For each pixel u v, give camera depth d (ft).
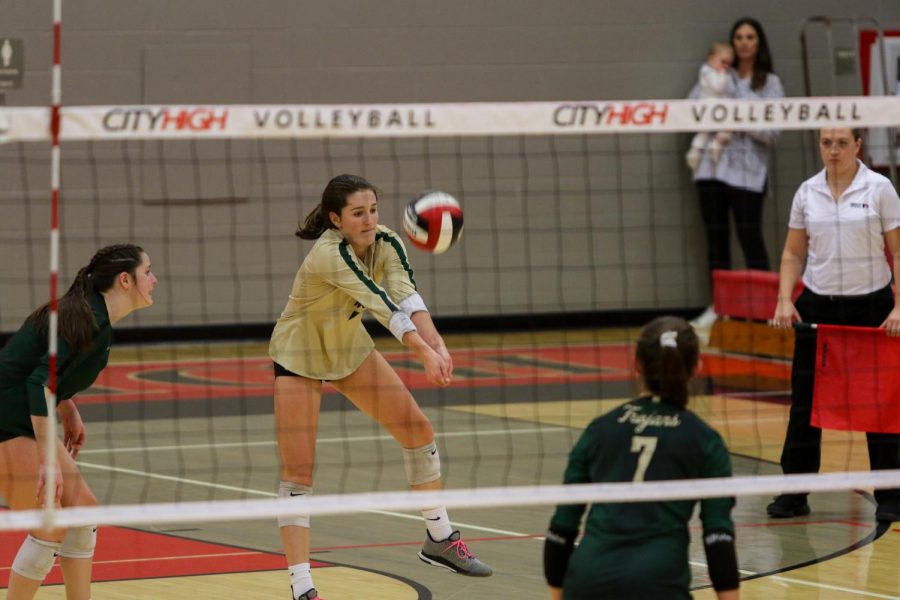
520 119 22.74
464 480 39.63
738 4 79.30
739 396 55.16
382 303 26.40
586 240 78.69
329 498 21.26
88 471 41.29
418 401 55.06
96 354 24.85
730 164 76.54
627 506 18.89
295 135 22.21
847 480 21.98
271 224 73.26
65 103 70.03
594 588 18.24
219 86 72.64
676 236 79.92
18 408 24.21
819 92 80.18
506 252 77.10
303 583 26.27
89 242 70.13
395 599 27.68
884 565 30.55
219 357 68.64
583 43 77.82
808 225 35.53
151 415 52.16
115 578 29.09
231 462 42.96
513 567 30.55
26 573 24.29
